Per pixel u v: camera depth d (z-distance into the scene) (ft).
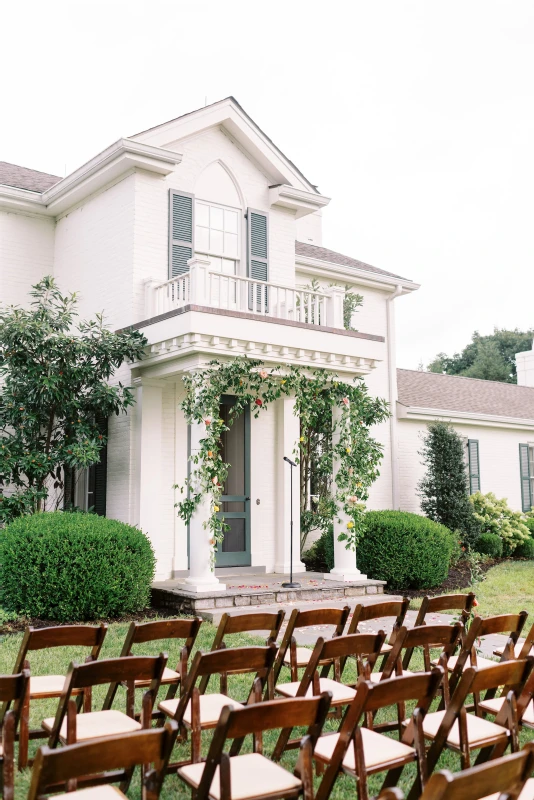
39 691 14.33
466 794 7.68
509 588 40.22
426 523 40.57
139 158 38.24
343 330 37.91
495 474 63.10
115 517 38.17
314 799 11.39
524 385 87.10
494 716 16.72
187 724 12.88
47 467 34.68
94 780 11.27
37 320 34.88
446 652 16.17
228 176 43.21
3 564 29.71
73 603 28.96
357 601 34.71
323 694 10.05
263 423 43.19
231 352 33.83
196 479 33.01
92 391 36.19
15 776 13.02
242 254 43.27
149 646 24.88
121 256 39.24
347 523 36.73
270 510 42.86
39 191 44.98
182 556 38.75
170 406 39.27
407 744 11.68
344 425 37.35
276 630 16.53
